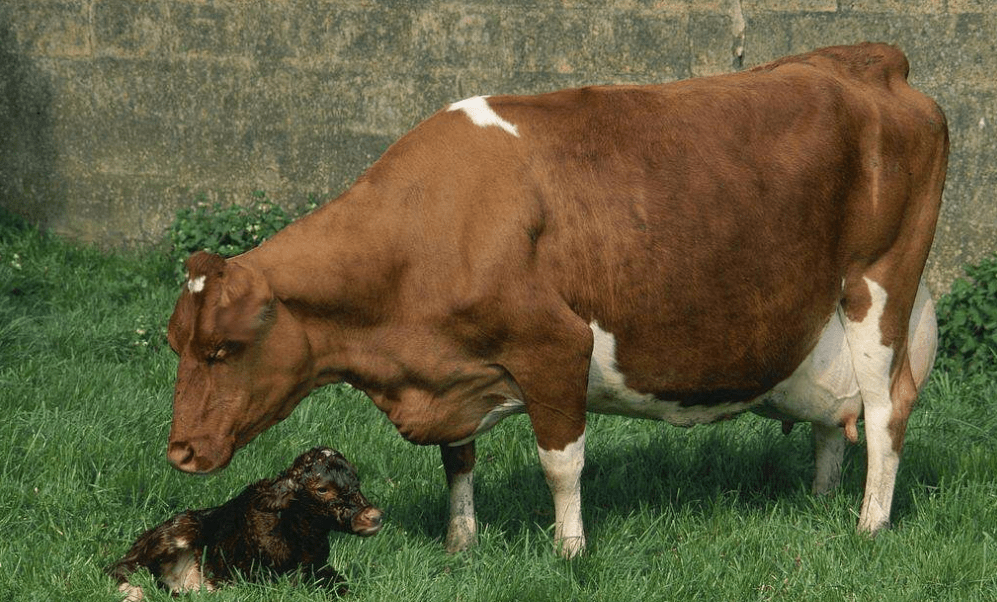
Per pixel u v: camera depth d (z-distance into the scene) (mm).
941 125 5703
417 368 5027
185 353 4770
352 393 7434
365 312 4941
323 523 4594
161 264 10008
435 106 10047
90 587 4777
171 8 10172
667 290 5168
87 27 10289
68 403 6863
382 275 4906
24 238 10281
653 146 5191
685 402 5504
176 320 4797
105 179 10539
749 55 9492
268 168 10359
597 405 5512
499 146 5039
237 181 10414
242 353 4758
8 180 10609
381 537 5445
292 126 10258
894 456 5730
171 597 4664
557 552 5270
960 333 8273
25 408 6855
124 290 9430
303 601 4605
